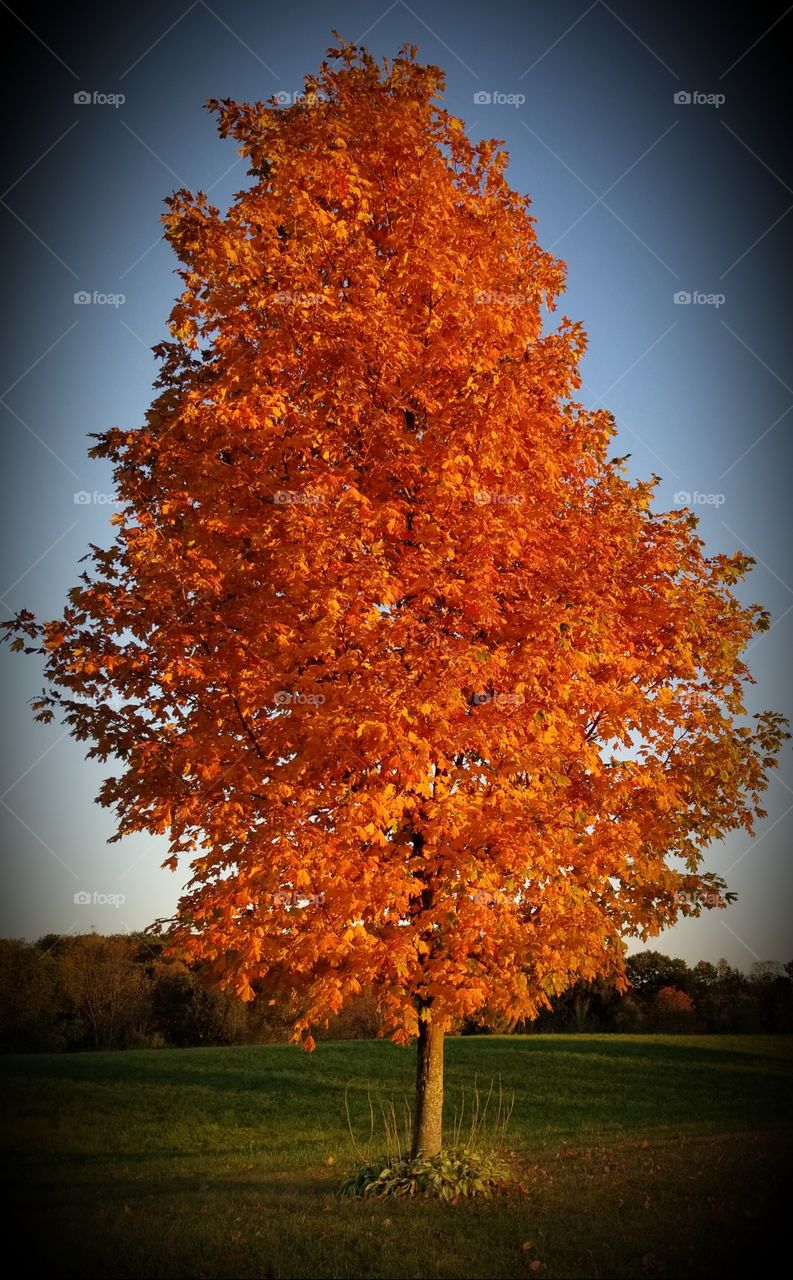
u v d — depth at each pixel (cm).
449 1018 902
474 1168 1005
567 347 998
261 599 859
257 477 912
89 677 900
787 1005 4753
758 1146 1317
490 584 880
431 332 947
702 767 954
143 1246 829
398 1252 780
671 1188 988
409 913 902
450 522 912
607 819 907
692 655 975
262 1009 4481
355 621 812
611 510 955
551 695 862
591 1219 862
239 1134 2092
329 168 954
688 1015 4903
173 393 998
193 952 787
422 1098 1028
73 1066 2881
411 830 914
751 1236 789
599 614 851
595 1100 2394
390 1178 984
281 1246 812
